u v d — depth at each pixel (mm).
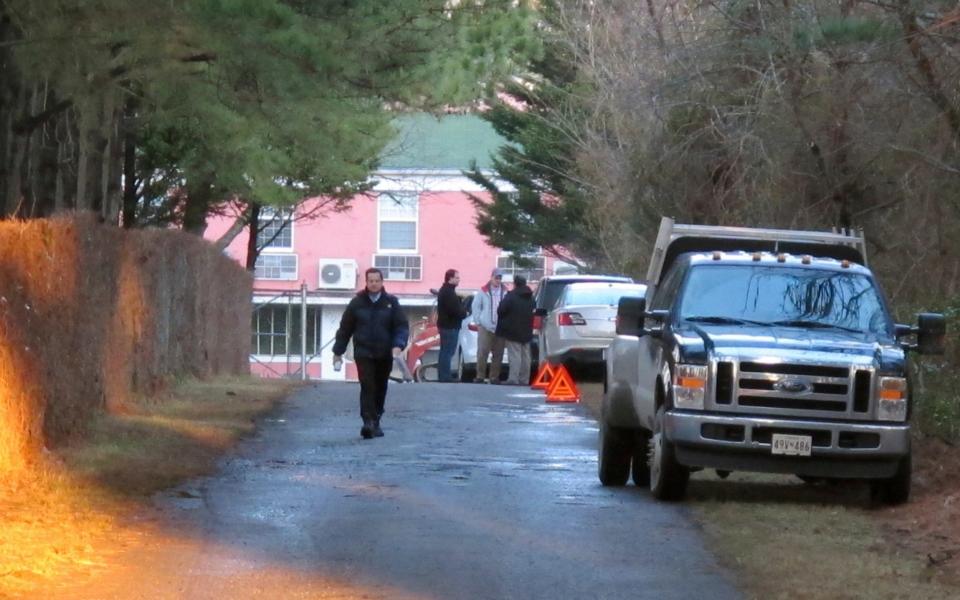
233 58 56656
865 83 57719
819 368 42031
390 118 78750
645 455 48312
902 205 65312
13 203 66438
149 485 45000
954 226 62562
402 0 59781
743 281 46562
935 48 52781
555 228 181250
